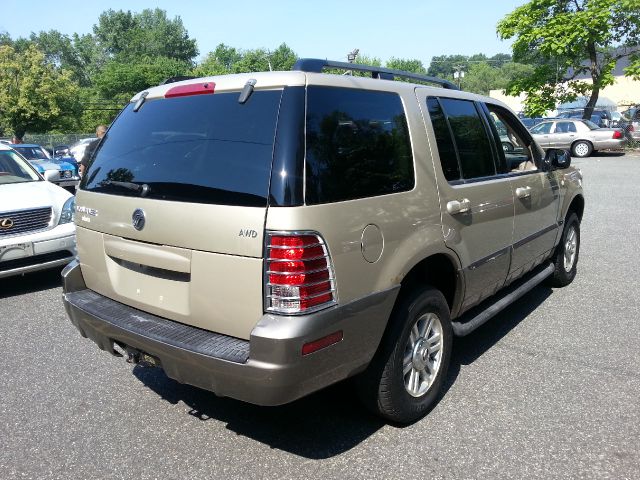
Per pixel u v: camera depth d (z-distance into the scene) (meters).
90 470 3.09
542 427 3.40
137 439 3.38
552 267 5.63
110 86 67.62
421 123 3.57
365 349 3.01
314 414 3.62
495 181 4.21
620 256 7.47
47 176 7.71
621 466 3.02
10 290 6.52
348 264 2.85
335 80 3.07
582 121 23.31
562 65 24.75
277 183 2.69
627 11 22.58
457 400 3.75
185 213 2.93
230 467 3.09
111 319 3.25
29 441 3.38
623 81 58.62
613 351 4.49
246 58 78.38
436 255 3.57
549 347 4.59
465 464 3.06
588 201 12.09
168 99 3.39
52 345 4.83
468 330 3.93
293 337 2.62
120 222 3.29
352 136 3.03
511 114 4.87
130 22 108.44
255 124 2.88
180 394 3.94
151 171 3.20
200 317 2.98
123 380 4.16
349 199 2.89
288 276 2.64
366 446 3.26
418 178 3.40
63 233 6.35
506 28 24.44
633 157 22.67
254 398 2.71
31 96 44.09
